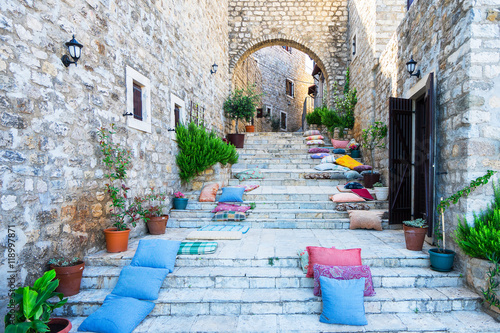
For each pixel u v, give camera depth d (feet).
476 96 10.11
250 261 11.33
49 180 9.46
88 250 11.38
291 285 10.51
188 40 20.92
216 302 9.64
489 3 10.05
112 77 12.53
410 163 16.40
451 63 11.35
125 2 13.44
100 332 8.58
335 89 33.86
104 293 10.21
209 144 19.95
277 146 30.53
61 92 9.92
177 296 9.93
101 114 11.85
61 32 9.92
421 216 16.25
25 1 8.65
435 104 12.50
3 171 8.03
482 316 9.27
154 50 16.02
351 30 32.12
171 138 18.17
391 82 19.31
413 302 9.55
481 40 10.09
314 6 33.99
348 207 17.21
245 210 17.13
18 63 8.44
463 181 10.45
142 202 14.57
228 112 31.83
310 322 9.09
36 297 7.13
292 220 16.38
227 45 33.35
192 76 21.80
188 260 11.44
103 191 12.11
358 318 8.74
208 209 18.07
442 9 12.10
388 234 14.87
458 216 10.61
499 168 10.03
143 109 15.11
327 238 14.11
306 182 21.67
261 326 8.91
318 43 34.06
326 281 9.30
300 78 69.10
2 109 8.00
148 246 11.18
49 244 9.50
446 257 10.53
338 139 30.99
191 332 8.68
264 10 34.06
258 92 51.70
